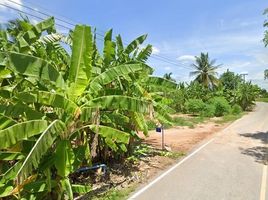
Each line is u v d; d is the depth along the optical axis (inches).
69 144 242.4
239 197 308.0
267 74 756.0
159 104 406.9
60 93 244.2
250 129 852.6
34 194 238.7
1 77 243.6
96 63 335.0
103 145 401.1
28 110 230.4
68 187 245.4
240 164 442.3
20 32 317.1
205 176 379.6
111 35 338.3
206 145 596.7
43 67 217.8
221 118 1196.5
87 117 243.1
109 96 256.7
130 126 428.5
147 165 430.6
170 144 599.5
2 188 229.5
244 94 1728.6
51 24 295.1
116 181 355.3
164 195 312.3
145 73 406.0
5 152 228.8
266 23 689.0
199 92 1589.6
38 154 206.7
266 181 360.2
